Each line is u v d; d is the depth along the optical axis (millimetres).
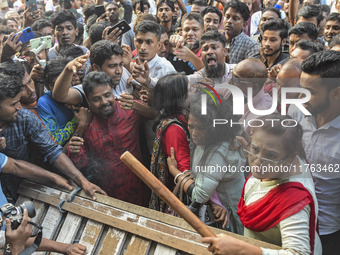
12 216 1831
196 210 2078
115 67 2645
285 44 3303
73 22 3793
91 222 2426
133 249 2248
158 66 2990
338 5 4203
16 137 2453
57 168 2578
